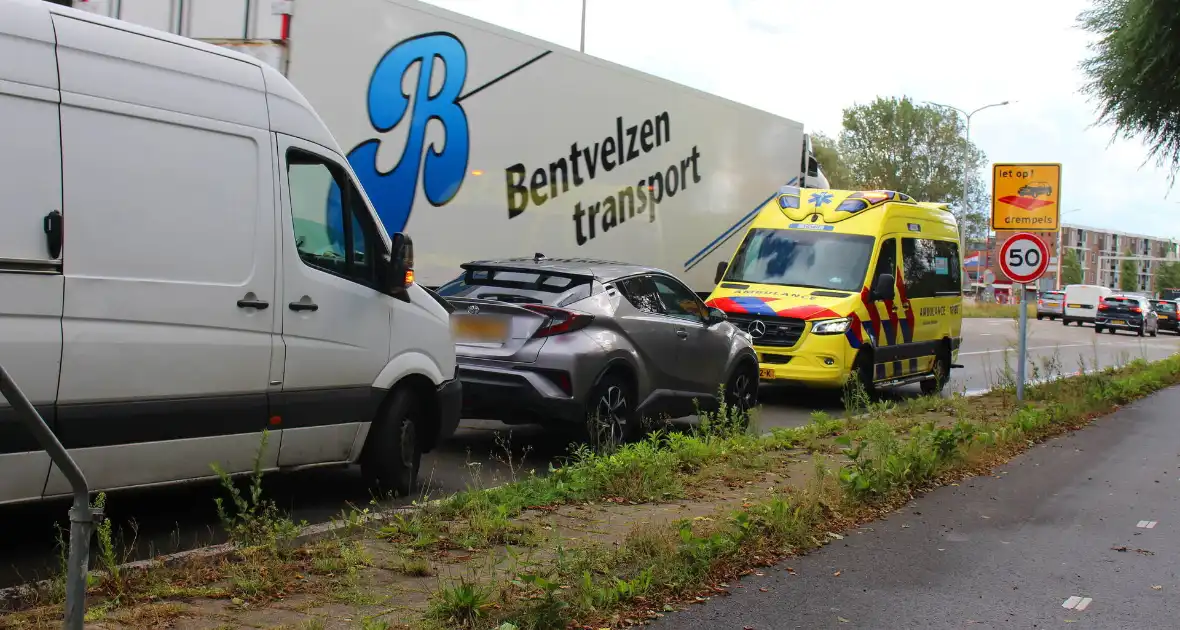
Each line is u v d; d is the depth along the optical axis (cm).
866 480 774
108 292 536
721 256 1570
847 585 586
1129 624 538
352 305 677
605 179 1283
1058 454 1064
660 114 1386
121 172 541
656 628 500
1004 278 1530
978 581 604
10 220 498
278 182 628
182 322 571
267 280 619
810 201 1530
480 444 989
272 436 629
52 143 513
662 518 688
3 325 496
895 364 1481
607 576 548
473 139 1070
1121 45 1775
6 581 518
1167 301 5350
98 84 533
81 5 876
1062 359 2580
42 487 523
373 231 702
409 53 986
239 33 857
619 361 918
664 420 1001
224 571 520
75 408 525
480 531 620
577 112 1225
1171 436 1228
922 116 8775
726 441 952
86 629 433
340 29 912
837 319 1354
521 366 866
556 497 722
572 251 1232
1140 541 712
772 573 603
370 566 549
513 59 1116
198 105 582
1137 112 1825
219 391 593
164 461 573
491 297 909
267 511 591
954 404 1339
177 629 443
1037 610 555
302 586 511
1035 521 761
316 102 898
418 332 733
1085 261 16788
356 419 688
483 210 1090
